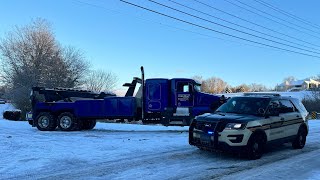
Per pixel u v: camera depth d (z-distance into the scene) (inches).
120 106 751.1
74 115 765.9
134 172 328.5
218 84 4571.9
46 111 781.3
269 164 370.9
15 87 2006.6
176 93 729.6
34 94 795.4
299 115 477.4
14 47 2081.7
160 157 400.8
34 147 464.1
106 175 316.5
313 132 708.0
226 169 345.1
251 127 387.2
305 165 366.9
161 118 730.2
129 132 710.5
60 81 2063.2
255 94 480.7
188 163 370.6
